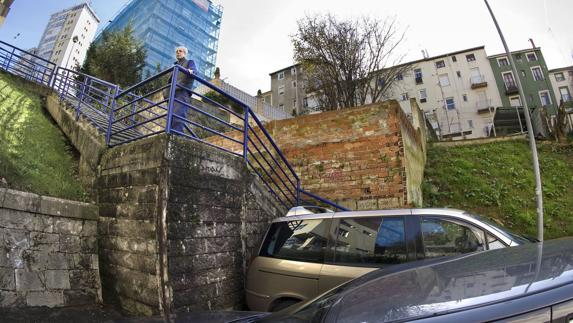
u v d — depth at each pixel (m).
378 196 7.32
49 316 3.77
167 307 3.71
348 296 1.85
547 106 36.09
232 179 5.10
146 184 4.24
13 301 3.69
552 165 12.80
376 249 3.65
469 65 39.12
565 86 37.44
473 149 14.30
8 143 5.88
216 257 4.52
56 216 4.38
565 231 9.19
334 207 7.56
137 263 4.08
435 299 1.38
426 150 13.74
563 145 14.18
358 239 3.80
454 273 1.69
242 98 22.45
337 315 1.56
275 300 3.99
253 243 5.29
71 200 4.78
